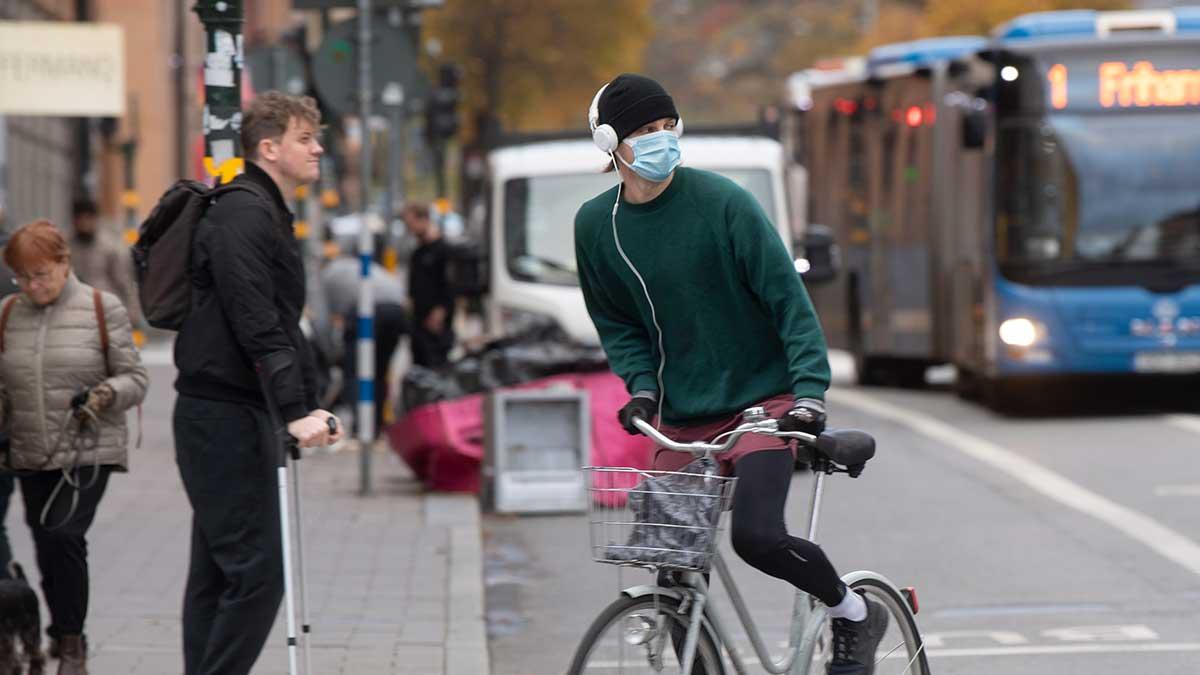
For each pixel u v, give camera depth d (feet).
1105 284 136.98
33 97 131.64
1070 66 138.00
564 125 463.83
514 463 94.58
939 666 58.65
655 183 40.98
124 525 85.10
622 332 43.27
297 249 46.09
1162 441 120.98
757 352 41.83
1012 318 137.18
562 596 72.13
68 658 54.08
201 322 45.24
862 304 172.86
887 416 141.90
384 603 67.72
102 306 54.34
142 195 276.00
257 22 314.55
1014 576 75.10
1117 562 78.02
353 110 103.86
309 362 46.29
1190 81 137.59
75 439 53.67
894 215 163.94
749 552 40.73
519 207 124.57
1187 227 137.08
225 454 45.42
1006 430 130.41
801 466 108.47
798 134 202.08
